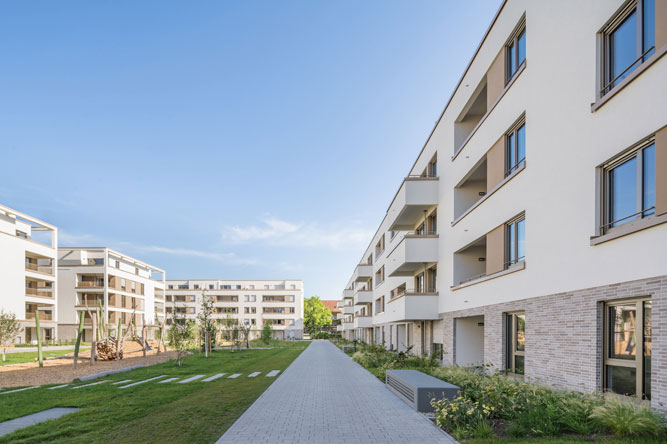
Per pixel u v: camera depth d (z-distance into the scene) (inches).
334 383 491.5
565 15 335.9
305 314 3668.8
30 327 1694.1
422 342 805.9
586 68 307.9
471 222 540.7
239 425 271.1
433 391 318.3
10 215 1619.1
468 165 555.5
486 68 508.7
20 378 545.6
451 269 613.6
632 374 260.2
